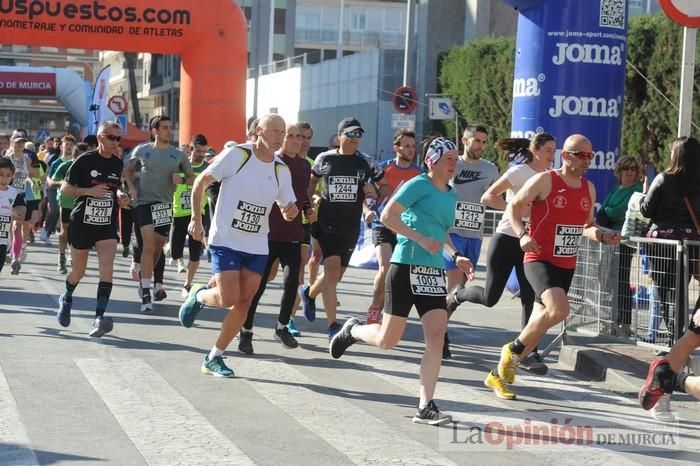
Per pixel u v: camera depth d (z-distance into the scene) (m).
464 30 42.88
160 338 11.73
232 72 28.72
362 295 16.80
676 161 10.80
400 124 27.47
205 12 28.38
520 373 10.61
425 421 8.15
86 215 11.58
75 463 6.79
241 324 9.71
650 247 10.78
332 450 7.25
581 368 10.84
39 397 8.64
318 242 11.88
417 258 8.42
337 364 10.56
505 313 15.27
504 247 10.67
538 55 15.98
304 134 12.06
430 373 8.20
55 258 21.36
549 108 15.95
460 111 37.19
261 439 7.49
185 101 29.03
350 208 11.70
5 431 7.55
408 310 8.58
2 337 11.47
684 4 12.52
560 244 9.20
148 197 13.94
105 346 11.11
